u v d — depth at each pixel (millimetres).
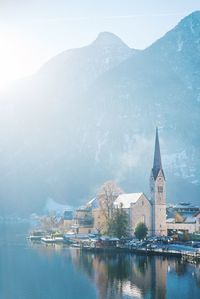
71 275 182000
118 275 179750
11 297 149125
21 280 174375
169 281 167000
